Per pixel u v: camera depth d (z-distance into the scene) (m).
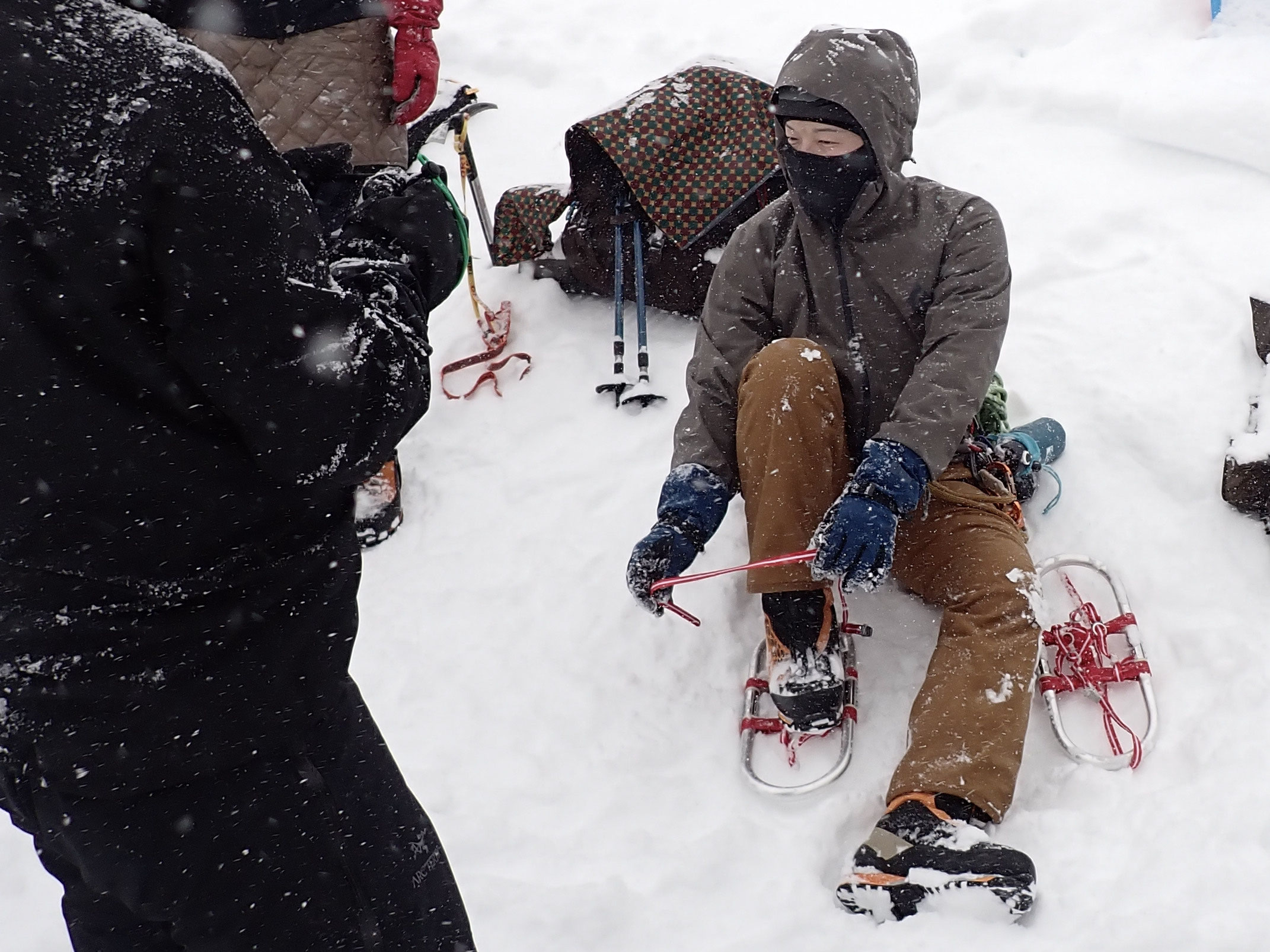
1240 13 4.27
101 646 1.30
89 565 1.27
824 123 2.32
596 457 3.32
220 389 1.22
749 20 5.13
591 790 2.46
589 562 2.98
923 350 2.43
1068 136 4.09
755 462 2.35
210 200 1.17
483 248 4.23
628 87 4.95
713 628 2.73
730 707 2.58
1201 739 2.28
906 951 2.00
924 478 2.22
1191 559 2.66
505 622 2.88
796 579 2.26
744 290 2.58
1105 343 3.26
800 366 2.36
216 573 1.35
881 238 2.46
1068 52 4.38
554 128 4.80
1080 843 2.13
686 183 3.48
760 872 2.22
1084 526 2.79
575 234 3.67
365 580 3.09
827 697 2.32
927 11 4.84
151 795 1.35
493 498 3.26
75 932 1.49
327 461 1.30
